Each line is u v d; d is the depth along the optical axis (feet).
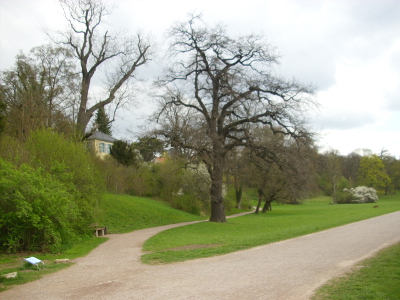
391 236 45.73
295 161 87.45
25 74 104.58
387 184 288.71
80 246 51.75
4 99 102.99
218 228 81.05
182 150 87.10
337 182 257.34
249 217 136.56
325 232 56.54
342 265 29.32
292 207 229.45
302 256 34.71
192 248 45.44
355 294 20.85
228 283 24.67
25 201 42.04
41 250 44.39
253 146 88.53
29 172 47.50
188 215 125.49
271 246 43.14
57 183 49.90
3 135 75.10
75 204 52.11
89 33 109.50
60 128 100.27
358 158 329.93
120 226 84.33
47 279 27.78
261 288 23.07
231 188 192.85
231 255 37.47
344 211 141.69
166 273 28.91
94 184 65.87
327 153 248.93
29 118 87.40
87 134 106.22
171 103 92.94
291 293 21.72
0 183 41.63
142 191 137.08
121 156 136.36
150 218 100.42
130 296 21.86
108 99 108.99
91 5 106.63
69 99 109.81
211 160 86.33
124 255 41.24
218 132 92.73
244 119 88.79
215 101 89.35
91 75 111.45
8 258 39.73
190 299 20.93
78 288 24.39
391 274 25.14
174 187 142.82
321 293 21.47
